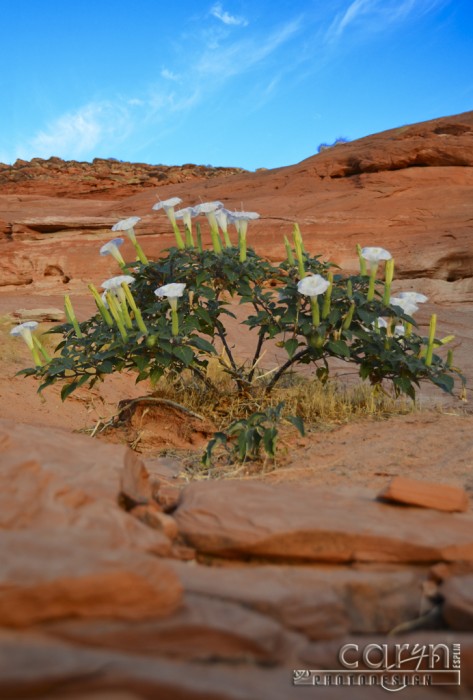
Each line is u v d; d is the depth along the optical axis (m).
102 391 8.33
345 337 6.07
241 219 6.16
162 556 2.86
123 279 5.79
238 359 10.61
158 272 6.45
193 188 26.53
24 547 2.28
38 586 2.00
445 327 14.06
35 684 1.63
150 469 4.93
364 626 2.61
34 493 2.94
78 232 21.50
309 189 23.34
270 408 5.27
